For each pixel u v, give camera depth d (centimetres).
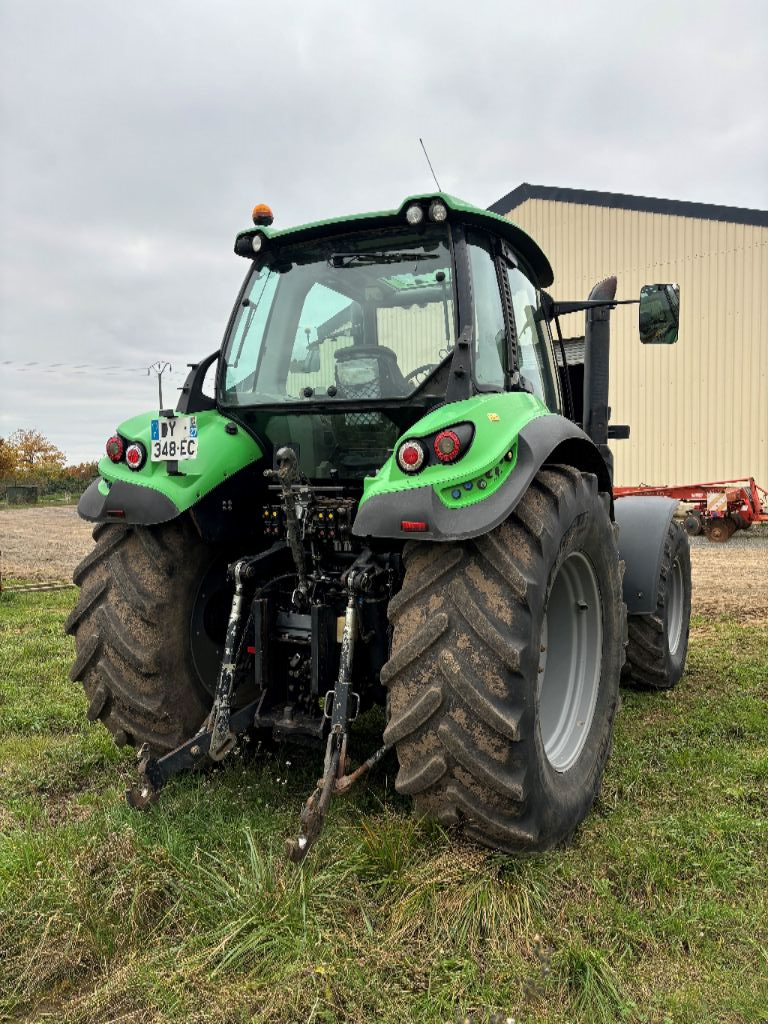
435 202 279
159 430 292
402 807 285
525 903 224
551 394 382
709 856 262
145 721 298
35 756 362
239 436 317
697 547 1350
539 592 239
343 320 315
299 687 293
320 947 203
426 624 238
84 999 192
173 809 279
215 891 224
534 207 1905
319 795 238
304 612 294
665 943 221
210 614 321
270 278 330
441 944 210
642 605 441
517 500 232
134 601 296
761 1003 196
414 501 231
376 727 381
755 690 468
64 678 493
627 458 1833
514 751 230
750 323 1667
